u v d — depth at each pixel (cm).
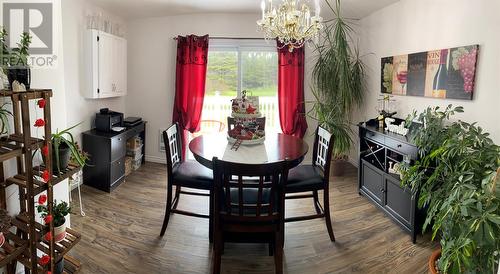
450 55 266
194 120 450
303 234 271
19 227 173
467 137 198
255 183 209
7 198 181
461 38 255
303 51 440
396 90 351
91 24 370
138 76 460
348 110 407
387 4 362
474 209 142
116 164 366
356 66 411
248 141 269
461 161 189
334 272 220
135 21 449
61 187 222
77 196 338
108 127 372
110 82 393
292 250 247
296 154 242
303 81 448
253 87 461
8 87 161
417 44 313
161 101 462
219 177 196
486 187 148
